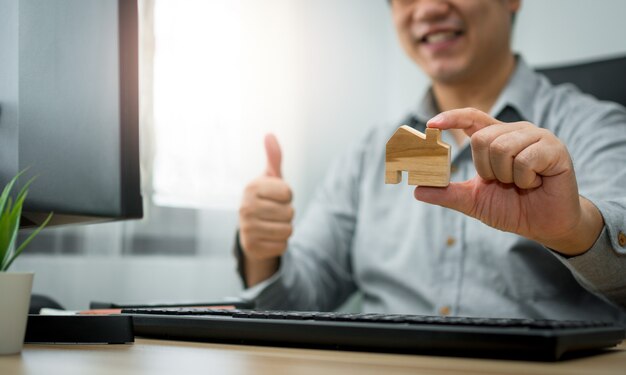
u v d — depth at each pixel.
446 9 1.42
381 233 1.43
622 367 0.43
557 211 0.70
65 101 0.64
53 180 0.63
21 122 0.62
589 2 2.02
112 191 0.65
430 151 0.61
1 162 0.63
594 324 0.51
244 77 2.06
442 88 1.52
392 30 2.40
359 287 1.55
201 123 1.95
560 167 0.68
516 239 1.22
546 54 2.08
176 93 1.90
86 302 1.69
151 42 1.82
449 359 0.46
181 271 1.89
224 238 1.98
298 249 1.49
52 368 0.43
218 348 0.54
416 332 0.48
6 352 0.50
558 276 1.19
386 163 0.62
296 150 2.22
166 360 0.46
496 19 1.42
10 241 0.51
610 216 0.78
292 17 2.21
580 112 1.33
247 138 2.06
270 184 1.21
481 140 0.67
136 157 0.67
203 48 1.96
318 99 2.30
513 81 1.42
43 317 0.58
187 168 1.91
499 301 1.24
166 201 1.87
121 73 0.66
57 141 0.63
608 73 1.46
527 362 0.45
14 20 0.63
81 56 0.65
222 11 2.01
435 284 1.32
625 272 0.80
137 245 1.81
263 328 0.55
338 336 0.51
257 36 2.10
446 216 1.33
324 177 2.32
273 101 2.14
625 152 1.19
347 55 2.38
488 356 0.46
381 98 2.41
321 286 1.49
